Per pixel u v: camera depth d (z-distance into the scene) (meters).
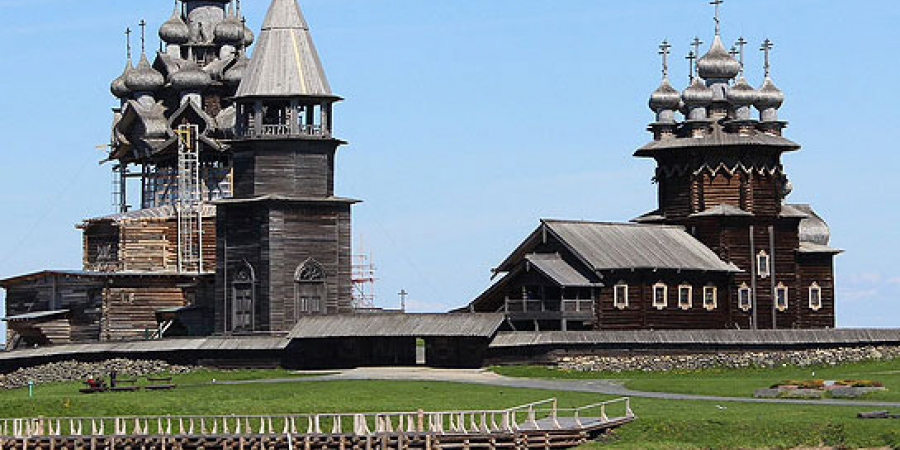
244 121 162.88
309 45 163.62
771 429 113.69
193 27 192.62
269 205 159.38
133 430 119.31
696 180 172.50
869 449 110.25
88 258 182.88
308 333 154.12
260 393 132.12
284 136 160.88
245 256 160.88
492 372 147.38
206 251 179.12
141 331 173.00
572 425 114.38
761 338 153.00
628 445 112.44
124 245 178.25
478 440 110.19
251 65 162.75
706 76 174.75
